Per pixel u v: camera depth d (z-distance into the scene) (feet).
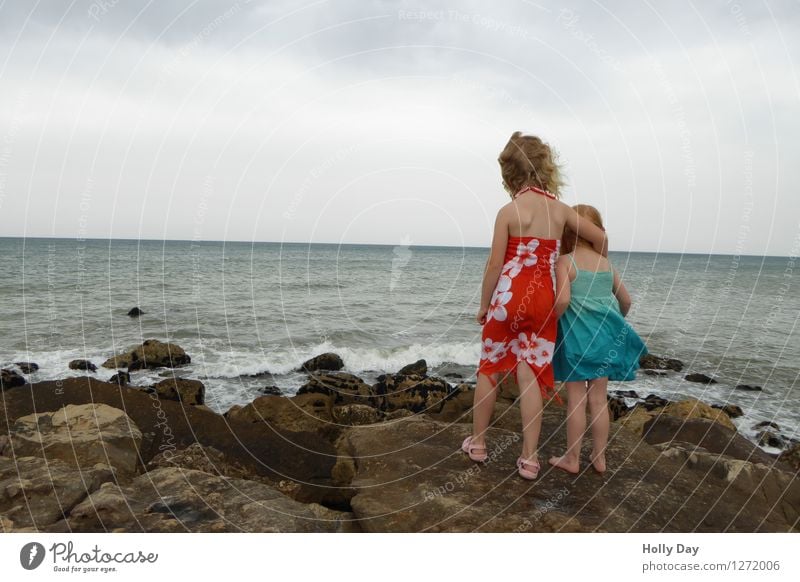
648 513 8.86
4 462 10.32
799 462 16.12
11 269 86.33
